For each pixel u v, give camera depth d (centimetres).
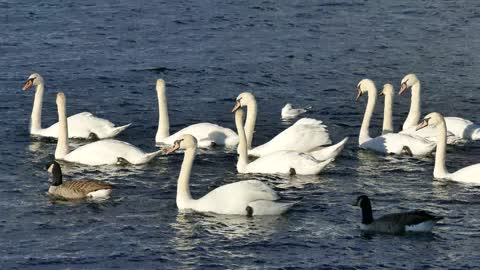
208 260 2769
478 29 5697
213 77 4866
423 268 2695
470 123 3859
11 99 4494
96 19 5978
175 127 4131
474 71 4922
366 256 2773
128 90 4659
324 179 3412
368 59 5166
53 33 5659
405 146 3678
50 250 2841
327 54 5262
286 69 5000
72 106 4416
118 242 2889
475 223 2995
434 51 5284
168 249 2841
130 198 3238
